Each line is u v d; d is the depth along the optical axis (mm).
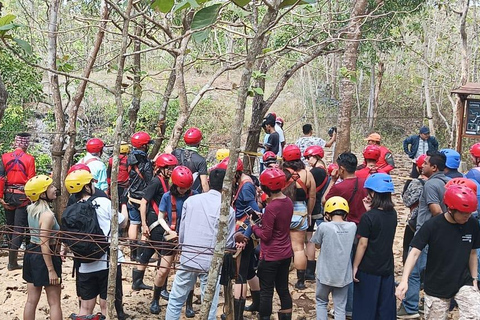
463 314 4504
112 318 3434
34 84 12156
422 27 18734
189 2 2311
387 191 5395
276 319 6398
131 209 7527
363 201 5930
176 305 5363
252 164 10141
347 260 5473
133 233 7512
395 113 25516
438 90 25094
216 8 2412
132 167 7516
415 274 6293
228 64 7926
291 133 22391
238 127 2668
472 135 10156
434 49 20562
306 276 7648
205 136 19984
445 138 23484
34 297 5402
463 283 4672
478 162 6742
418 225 5898
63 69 7348
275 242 5691
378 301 5480
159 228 6469
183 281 5285
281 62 19297
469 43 21484
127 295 6930
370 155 6938
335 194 6246
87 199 5297
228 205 2777
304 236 7090
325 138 22297
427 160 5961
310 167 7734
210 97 21734
